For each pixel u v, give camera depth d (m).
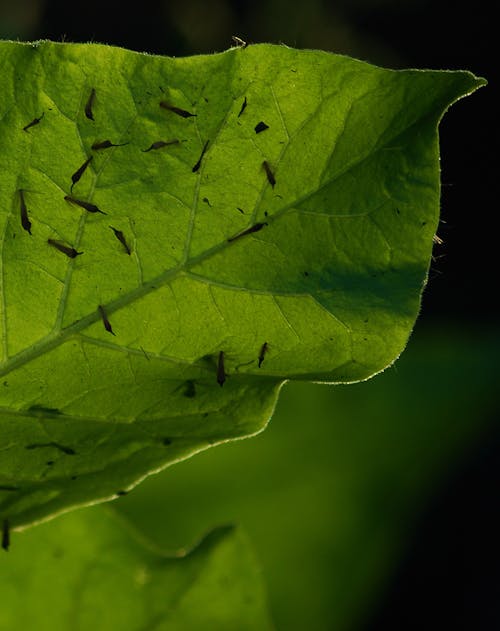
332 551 0.80
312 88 0.40
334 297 0.40
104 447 0.40
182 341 0.41
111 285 0.40
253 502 0.77
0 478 0.40
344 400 0.83
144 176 0.40
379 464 0.82
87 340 0.41
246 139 0.40
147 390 0.41
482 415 0.86
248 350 0.41
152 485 0.74
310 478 0.79
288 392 0.82
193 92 0.40
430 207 0.40
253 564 0.44
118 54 0.40
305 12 2.23
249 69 0.40
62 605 0.44
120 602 0.44
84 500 0.41
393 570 0.87
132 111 0.40
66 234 0.40
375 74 0.40
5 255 0.40
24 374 0.40
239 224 0.40
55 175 0.40
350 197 0.40
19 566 0.43
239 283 0.40
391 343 0.40
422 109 0.40
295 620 0.78
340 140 0.40
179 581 0.44
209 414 0.41
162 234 0.40
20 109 0.40
